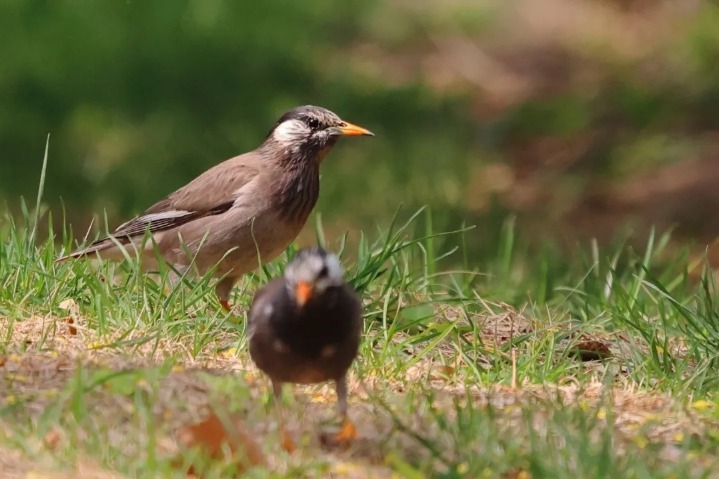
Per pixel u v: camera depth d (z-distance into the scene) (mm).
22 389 8750
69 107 25719
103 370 8578
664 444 8531
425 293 12539
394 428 8172
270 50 29875
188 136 24766
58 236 19828
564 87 30234
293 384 9023
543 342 10766
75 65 27469
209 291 11406
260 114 26656
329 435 8320
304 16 33812
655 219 21453
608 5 35375
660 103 27250
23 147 23797
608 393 9617
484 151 26234
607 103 28062
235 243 12727
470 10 35688
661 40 32406
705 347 10992
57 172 22688
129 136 24719
